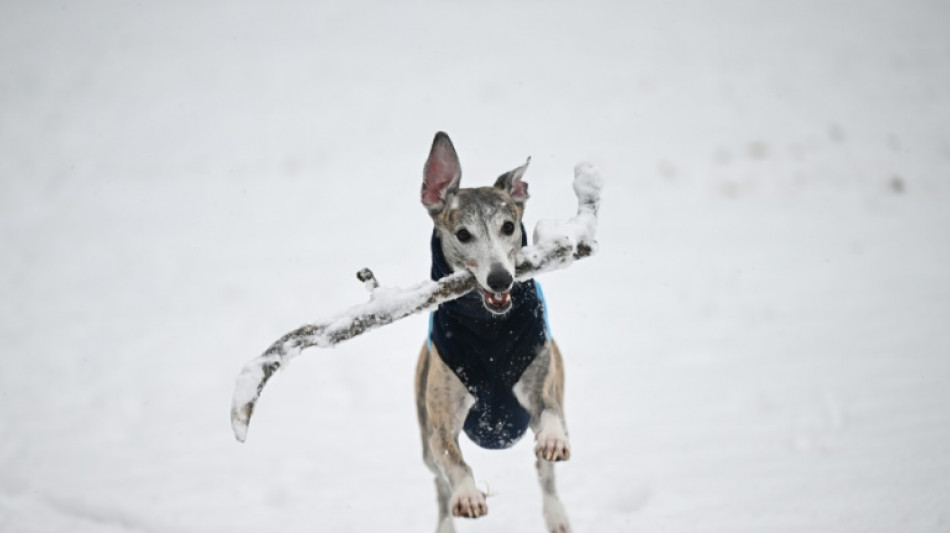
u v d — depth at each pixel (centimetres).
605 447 803
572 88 2941
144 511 729
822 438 770
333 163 2400
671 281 1376
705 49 3272
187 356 1187
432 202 676
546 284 1427
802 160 2097
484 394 655
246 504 749
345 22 3916
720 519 648
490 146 2405
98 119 2903
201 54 3559
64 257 1756
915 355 947
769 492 680
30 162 2516
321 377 1109
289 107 2950
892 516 622
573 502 708
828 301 1197
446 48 3500
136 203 2147
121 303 1457
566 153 2297
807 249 1480
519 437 710
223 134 2720
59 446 895
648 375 991
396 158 2405
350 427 934
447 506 713
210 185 2273
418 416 756
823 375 923
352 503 750
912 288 1209
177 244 1811
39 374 1138
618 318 1224
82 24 3912
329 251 1678
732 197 1881
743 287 1309
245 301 1419
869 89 2705
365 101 2952
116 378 1112
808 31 3394
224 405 1011
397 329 1323
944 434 743
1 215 2091
